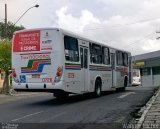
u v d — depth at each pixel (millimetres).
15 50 17625
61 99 20484
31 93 30484
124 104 17047
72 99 20203
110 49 23188
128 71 27469
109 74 22781
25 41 17344
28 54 17234
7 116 13633
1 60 31969
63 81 16516
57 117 13062
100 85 21188
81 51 18531
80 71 18234
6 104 18812
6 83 32250
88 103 17734
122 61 25938
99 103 17656
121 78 25484
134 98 20156
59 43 16531
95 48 20484
